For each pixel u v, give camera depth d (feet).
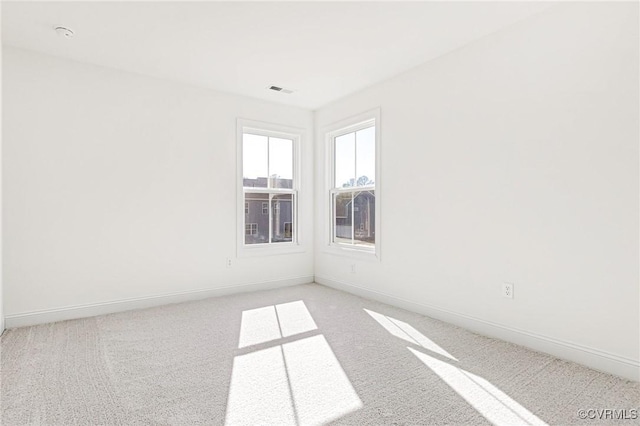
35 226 9.87
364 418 5.55
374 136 12.87
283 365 7.38
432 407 5.83
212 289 13.01
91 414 5.61
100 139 10.80
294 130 15.03
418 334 9.16
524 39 8.25
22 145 9.69
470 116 9.41
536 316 8.09
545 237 7.90
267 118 14.25
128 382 6.63
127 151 11.25
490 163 8.96
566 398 6.08
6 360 7.54
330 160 14.96
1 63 9.11
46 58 10.03
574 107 7.40
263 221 14.47
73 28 8.65
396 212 11.67
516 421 5.46
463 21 8.36
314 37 9.13
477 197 9.27
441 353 7.97
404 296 11.44
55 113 10.14
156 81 11.78
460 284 9.72
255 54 10.09
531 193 8.13
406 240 11.34
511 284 8.54
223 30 8.77
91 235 10.69
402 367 7.27
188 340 8.76
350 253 13.65
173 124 12.10
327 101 14.35
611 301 6.93
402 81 11.40
